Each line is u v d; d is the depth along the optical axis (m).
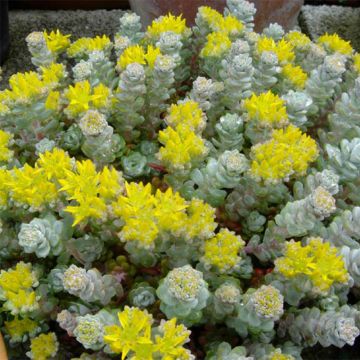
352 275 0.23
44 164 0.22
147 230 0.20
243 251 0.25
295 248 0.21
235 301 0.20
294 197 0.26
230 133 0.25
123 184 0.22
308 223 0.22
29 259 0.26
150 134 0.30
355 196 0.26
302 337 0.23
